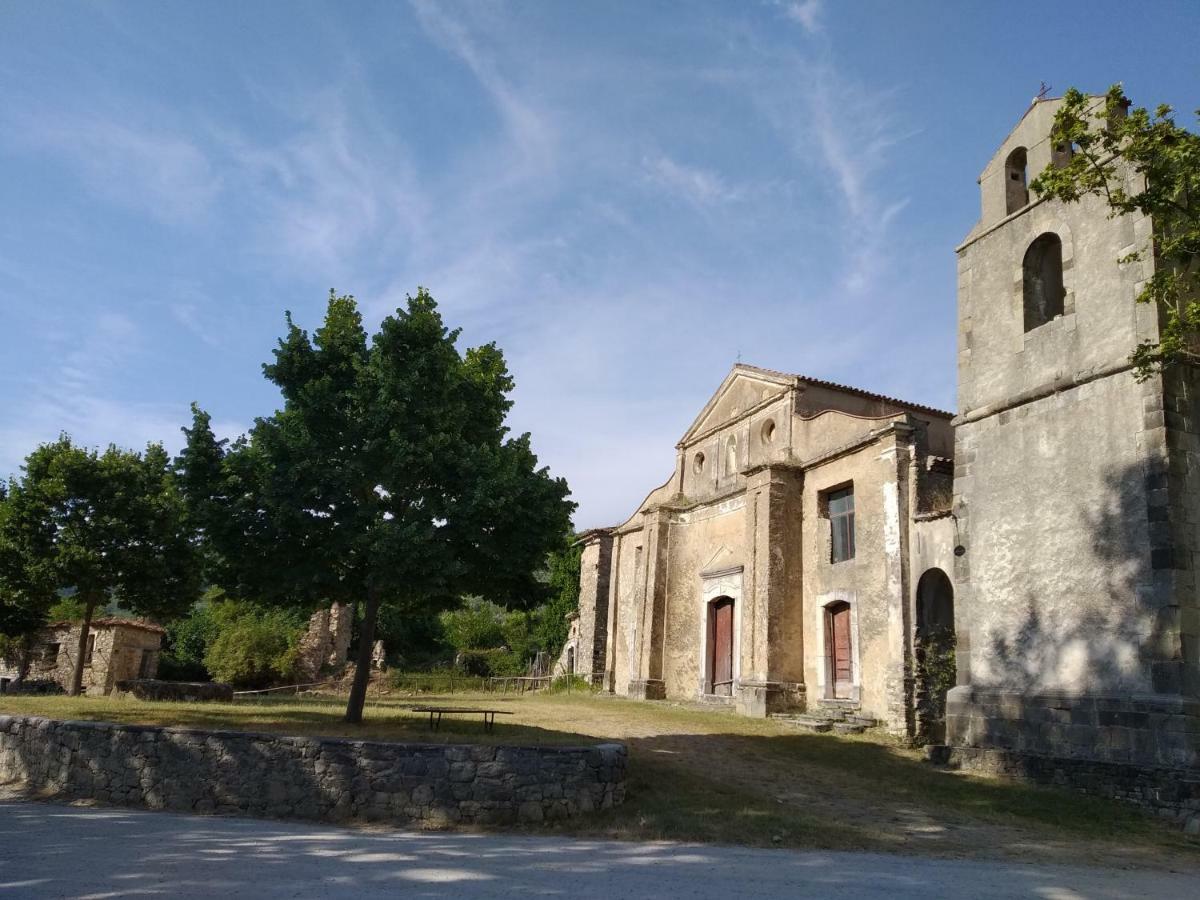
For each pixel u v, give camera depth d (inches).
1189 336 576.7
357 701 611.5
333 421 597.6
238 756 478.6
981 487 689.0
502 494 585.3
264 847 369.7
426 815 452.1
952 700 672.4
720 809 476.7
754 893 303.4
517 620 1923.0
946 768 642.2
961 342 734.5
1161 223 520.7
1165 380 566.6
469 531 580.1
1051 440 636.1
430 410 597.0
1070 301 642.8
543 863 349.4
